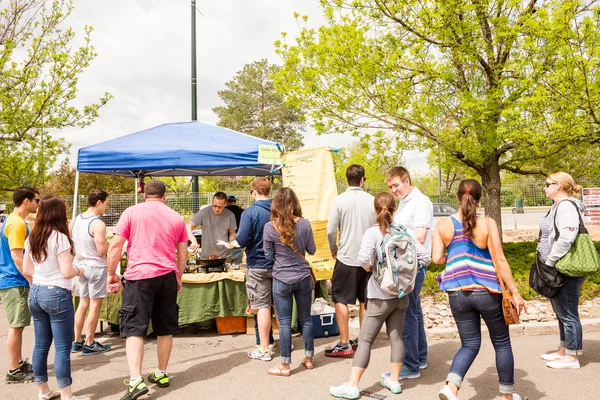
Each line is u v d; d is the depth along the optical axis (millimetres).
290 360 4719
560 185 4605
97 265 5488
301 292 4785
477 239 3619
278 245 4695
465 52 8773
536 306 6793
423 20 8547
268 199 5109
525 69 8648
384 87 9438
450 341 5750
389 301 3918
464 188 3703
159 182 4531
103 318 6227
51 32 12773
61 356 3928
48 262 3896
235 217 8086
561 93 8008
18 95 12414
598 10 7516
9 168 15109
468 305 3580
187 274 6223
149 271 4188
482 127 9062
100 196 5539
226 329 6289
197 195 12773
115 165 6340
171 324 4457
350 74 9180
